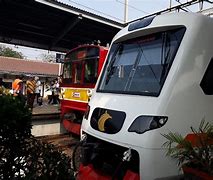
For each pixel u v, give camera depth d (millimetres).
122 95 4363
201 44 4023
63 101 9961
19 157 2609
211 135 3609
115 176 3936
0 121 2492
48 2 9047
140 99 3963
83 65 8906
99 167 4434
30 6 9367
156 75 4098
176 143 3584
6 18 10727
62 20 10836
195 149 3619
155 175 3490
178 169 3604
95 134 4344
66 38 13438
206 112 3977
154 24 4500
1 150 2545
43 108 13875
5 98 2637
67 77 9820
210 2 8336
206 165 3309
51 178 2641
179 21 4195
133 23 5098
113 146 4129
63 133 10727
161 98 3709
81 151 4703
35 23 11273
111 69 5152
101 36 13031
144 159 3510
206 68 4039
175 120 3676
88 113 4832
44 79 39375
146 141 3523
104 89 4941
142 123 3662
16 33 12711
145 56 4551
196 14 4164
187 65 3883
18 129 2615
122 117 3986
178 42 4055
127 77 4656
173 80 3793
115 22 10977
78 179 4590
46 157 2705
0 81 16656
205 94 4008
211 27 4172
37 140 2801
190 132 3777
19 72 37625
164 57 4156
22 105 2695
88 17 10180
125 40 5211
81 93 8883
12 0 8797
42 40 13805
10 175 2533
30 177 2504
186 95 3822
